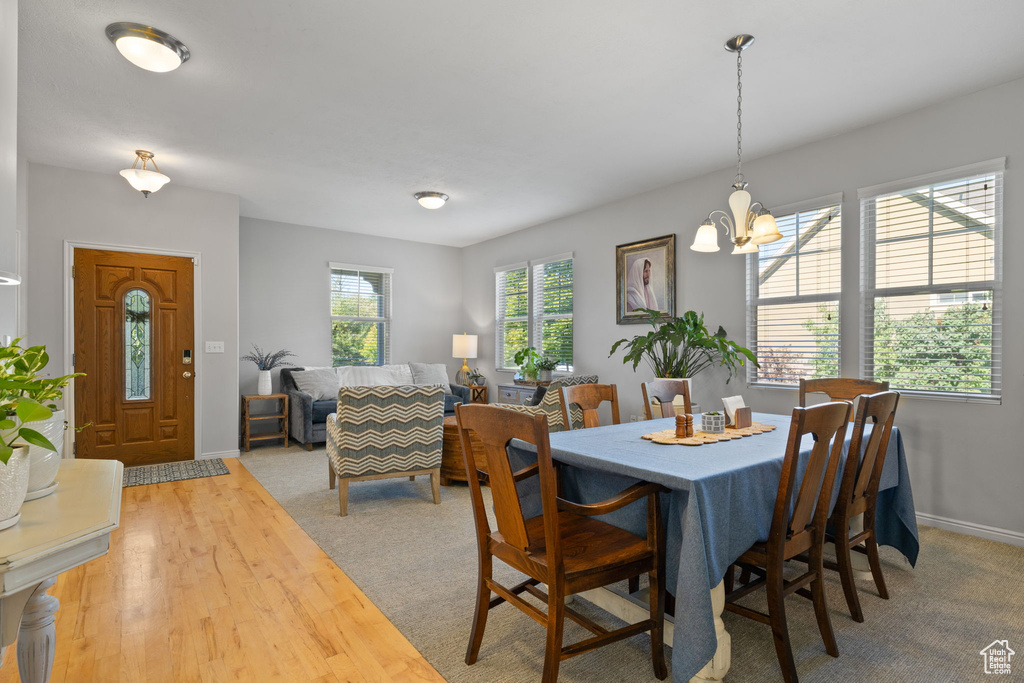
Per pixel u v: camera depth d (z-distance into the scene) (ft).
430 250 23.99
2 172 4.53
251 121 11.00
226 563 8.59
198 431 15.84
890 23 7.68
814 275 12.07
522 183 15.24
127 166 13.80
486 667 5.84
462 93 9.83
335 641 6.34
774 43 8.20
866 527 7.32
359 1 7.17
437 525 10.46
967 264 9.91
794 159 12.44
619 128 11.43
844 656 5.95
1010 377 9.38
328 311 21.22
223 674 5.68
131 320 14.89
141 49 7.82
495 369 22.75
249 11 7.36
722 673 5.24
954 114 9.98
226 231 16.21
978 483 9.75
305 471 14.85
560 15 7.51
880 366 11.03
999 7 7.29
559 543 4.95
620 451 6.42
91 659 5.92
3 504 3.16
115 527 3.38
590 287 17.97
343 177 14.73
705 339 12.67
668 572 5.62
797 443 5.26
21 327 13.29
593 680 5.60
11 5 4.71
